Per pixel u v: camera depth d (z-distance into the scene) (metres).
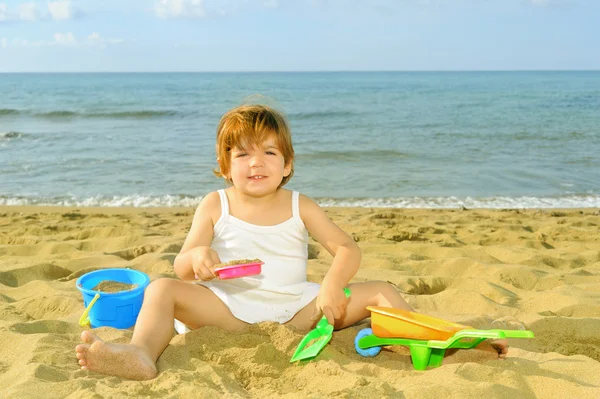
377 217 6.94
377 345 2.38
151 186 9.24
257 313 2.49
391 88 51.09
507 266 4.29
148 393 1.89
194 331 2.39
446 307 3.34
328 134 15.98
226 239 2.58
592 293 3.62
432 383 1.98
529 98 34.81
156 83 67.44
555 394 1.98
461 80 86.50
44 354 2.24
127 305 2.80
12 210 7.54
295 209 2.61
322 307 2.34
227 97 34.56
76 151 12.58
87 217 6.84
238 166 2.48
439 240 5.62
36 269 4.06
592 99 33.53
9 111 22.06
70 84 62.31
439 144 13.88
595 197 8.76
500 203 8.35
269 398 1.95
